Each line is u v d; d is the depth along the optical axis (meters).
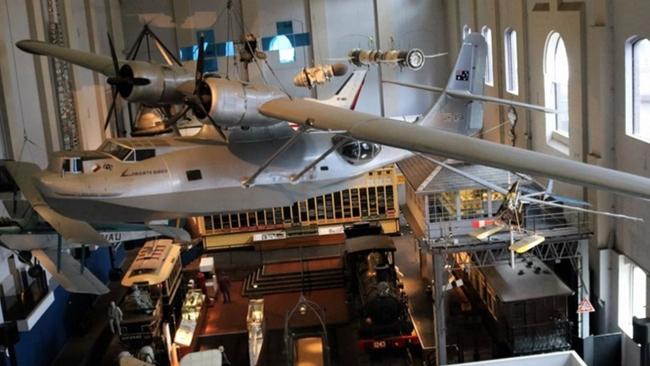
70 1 25.92
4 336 16.83
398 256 27.64
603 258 18.30
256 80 31.97
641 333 15.54
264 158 15.52
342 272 26.52
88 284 17.69
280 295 25.59
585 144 18.69
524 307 18.41
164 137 16.16
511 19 23.61
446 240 18.22
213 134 15.87
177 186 14.98
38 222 17.61
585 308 18.22
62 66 24.19
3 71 19.89
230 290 26.33
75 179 14.43
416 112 31.98
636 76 16.66
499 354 19.56
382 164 16.81
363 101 31.97
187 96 14.64
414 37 31.62
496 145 10.76
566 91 20.56
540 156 10.37
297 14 31.56
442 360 18.52
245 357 21.36
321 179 16.03
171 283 23.14
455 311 22.36
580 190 18.92
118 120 30.48
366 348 20.75
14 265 19.94
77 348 22.89
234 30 31.70
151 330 20.70
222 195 15.29
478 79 18.25
